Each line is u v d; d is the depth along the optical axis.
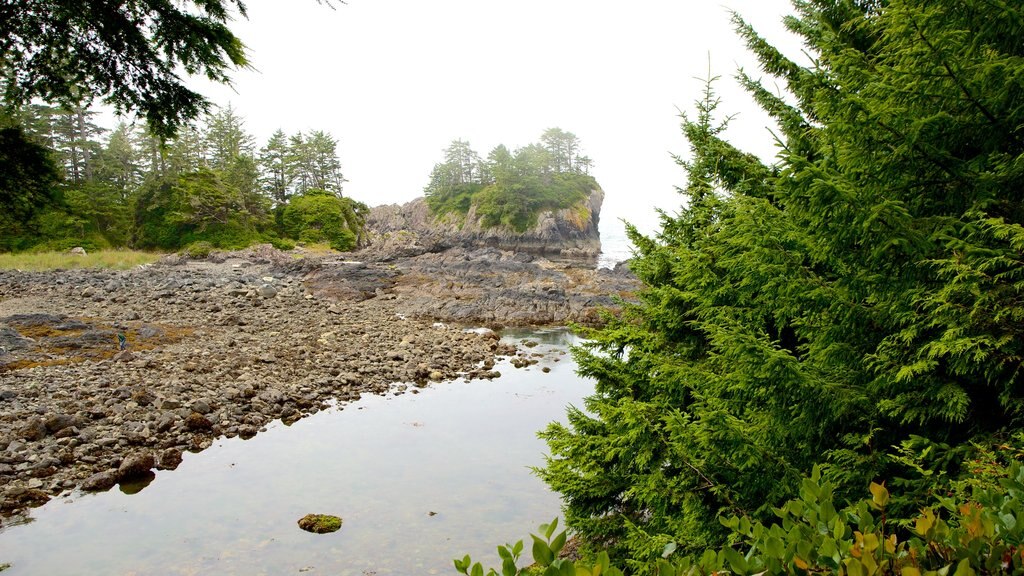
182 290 31.94
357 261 52.53
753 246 4.37
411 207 108.38
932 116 3.59
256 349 20.59
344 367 19.19
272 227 67.50
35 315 21.28
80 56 5.98
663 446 4.84
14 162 5.97
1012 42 3.63
